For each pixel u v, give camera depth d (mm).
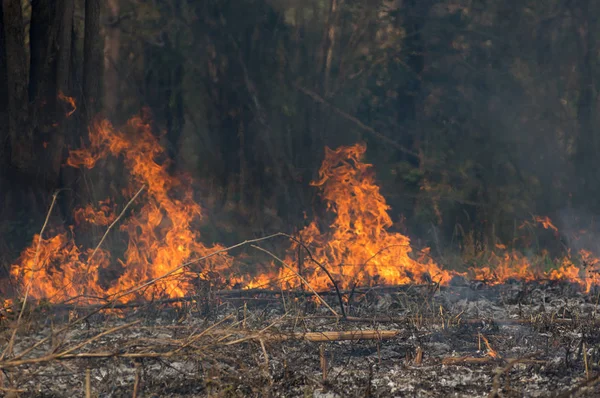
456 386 6004
